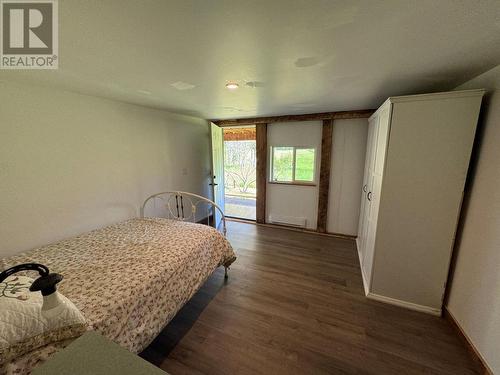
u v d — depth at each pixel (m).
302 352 1.62
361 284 2.46
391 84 1.96
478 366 1.49
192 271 1.89
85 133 2.30
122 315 1.27
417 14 0.93
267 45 1.21
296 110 3.32
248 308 2.07
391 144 1.94
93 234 2.25
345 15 0.93
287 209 4.25
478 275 1.60
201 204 4.38
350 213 3.76
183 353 1.61
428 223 1.93
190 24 1.00
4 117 1.74
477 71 1.63
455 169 1.79
